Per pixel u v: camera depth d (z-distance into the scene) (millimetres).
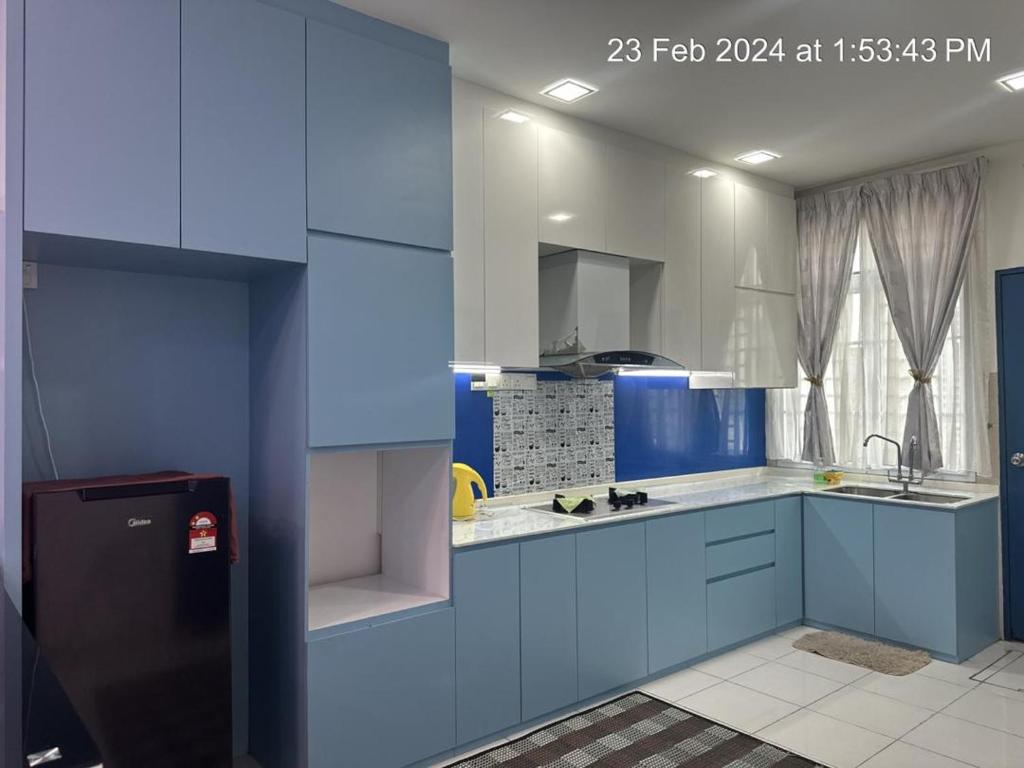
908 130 3762
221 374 2770
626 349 3758
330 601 2729
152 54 2109
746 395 4996
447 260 2777
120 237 2039
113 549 2100
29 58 1909
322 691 2410
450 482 2768
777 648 3943
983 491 4125
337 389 2471
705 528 3754
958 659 3693
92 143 2002
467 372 3553
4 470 1883
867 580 4039
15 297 1888
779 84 3178
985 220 4059
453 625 2746
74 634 2027
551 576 3070
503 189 3215
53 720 1015
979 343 4098
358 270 2533
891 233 4363
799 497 4336
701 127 3688
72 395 2443
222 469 2762
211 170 2211
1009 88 3229
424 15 2596
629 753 2775
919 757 2732
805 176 4555
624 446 4266
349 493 3092
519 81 3127
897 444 4230
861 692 3338
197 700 2240
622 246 3707
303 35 2420
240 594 2799
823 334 4688
